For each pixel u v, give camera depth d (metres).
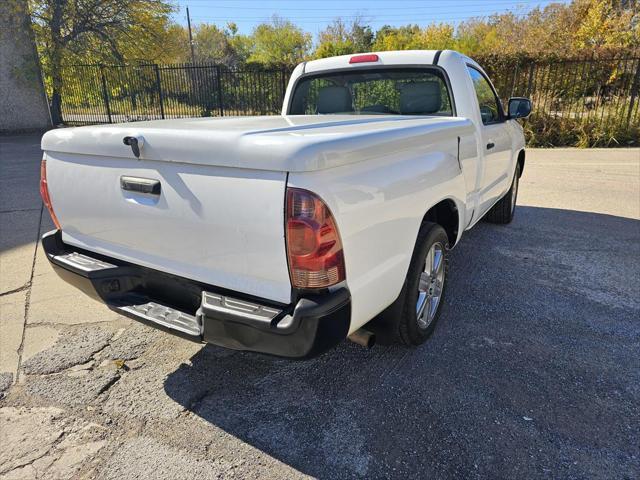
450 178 2.93
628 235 5.25
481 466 2.04
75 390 2.62
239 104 16.89
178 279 2.30
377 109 4.14
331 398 2.53
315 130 2.25
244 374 2.77
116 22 17.89
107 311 3.56
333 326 1.92
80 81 18.08
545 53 12.54
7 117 16.31
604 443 2.16
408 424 2.31
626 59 11.66
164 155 2.10
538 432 2.24
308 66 4.39
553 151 11.38
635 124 11.87
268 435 2.27
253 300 2.05
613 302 3.61
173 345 3.09
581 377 2.67
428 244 2.77
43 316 3.48
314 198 1.80
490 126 4.17
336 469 2.05
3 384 2.67
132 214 2.32
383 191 2.19
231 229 1.99
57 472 2.06
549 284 3.95
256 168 1.85
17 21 15.56
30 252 4.83
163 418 2.40
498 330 3.21
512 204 5.64
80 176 2.53
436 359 2.87
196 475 2.03
